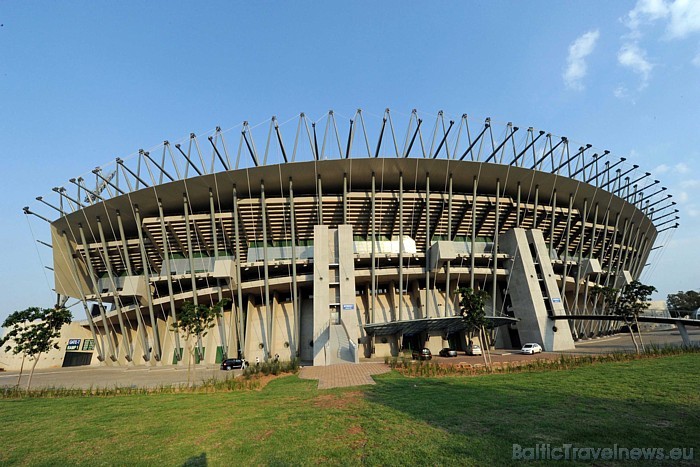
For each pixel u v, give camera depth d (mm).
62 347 47531
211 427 10844
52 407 15070
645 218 58594
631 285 30328
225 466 7637
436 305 45812
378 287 47281
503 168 41219
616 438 8141
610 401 11828
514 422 9766
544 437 8398
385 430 9633
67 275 45562
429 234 42781
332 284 38406
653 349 26375
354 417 11312
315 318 36375
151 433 10391
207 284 42906
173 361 43031
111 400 16609
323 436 9383
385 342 42656
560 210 47750
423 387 16938
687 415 9750
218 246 44562
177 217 40750
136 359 43719
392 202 41969
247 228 42531
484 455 7434
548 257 44188
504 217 46344
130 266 43281
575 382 15930
